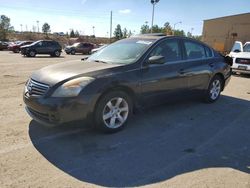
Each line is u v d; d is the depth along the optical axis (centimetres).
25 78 1024
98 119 445
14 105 616
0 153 383
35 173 338
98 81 434
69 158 379
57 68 478
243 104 704
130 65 484
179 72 568
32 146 410
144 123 529
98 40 8550
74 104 412
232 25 4206
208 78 662
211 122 550
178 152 410
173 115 585
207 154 406
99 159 380
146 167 363
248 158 397
